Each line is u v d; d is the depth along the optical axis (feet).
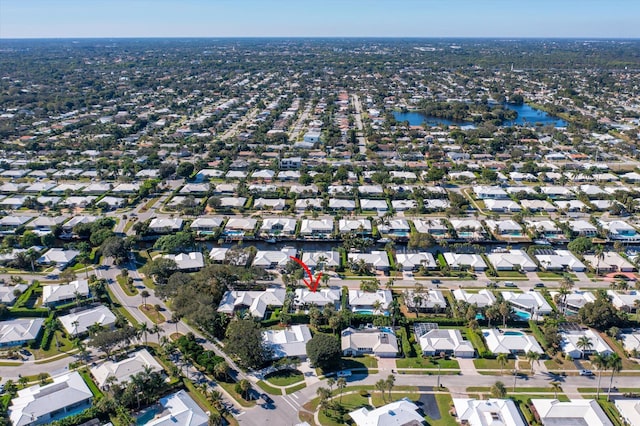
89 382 604.49
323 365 616.80
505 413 542.57
